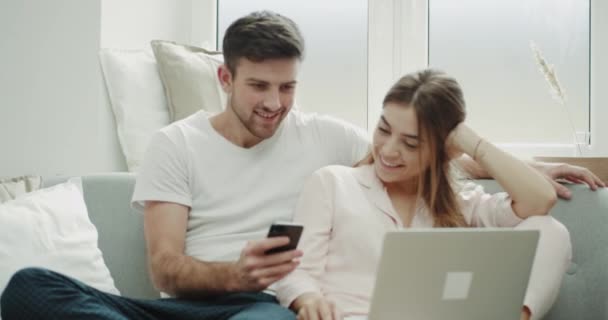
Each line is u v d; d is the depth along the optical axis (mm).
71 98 2246
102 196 2010
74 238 1849
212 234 1727
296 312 1506
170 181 1703
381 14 2602
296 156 1809
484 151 1687
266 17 1686
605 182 1992
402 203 1724
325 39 2643
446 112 1659
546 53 2533
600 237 1769
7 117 2287
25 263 1740
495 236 1292
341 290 1623
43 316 1366
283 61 1647
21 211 1806
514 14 2555
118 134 2258
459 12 2588
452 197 1711
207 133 1774
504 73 2561
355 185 1712
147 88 2283
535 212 1648
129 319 1465
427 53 2596
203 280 1517
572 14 2520
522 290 1354
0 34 2281
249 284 1428
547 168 1865
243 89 1672
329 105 2645
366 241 1648
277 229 1349
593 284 1749
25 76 2273
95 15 2223
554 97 2391
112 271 1958
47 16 2258
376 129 1687
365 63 2637
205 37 2641
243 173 1757
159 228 1672
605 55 2463
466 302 1322
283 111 1710
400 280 1271
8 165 2287
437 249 1266
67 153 2250
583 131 2508
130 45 2373
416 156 1640
